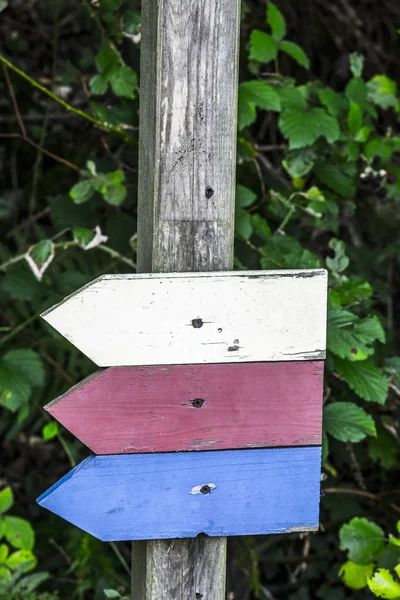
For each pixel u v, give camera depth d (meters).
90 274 2.72
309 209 2.30
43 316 1.44
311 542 2.95
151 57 1.51
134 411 1.50
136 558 1.67
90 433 1.49
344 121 2.34
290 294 1.51
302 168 2.33
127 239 2.58
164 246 1.52
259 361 1.52
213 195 1.52
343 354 1.98
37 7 3.28
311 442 1.57
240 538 2.82
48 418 2.71
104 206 2.62
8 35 3.29
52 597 2.37
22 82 3.10
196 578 1.59
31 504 3.13
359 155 2.38
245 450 1.55
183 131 1.50
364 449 2.68
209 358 1.50
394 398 2.34
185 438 1.52
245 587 2.84
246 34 2.69
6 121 3.18
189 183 1.51
